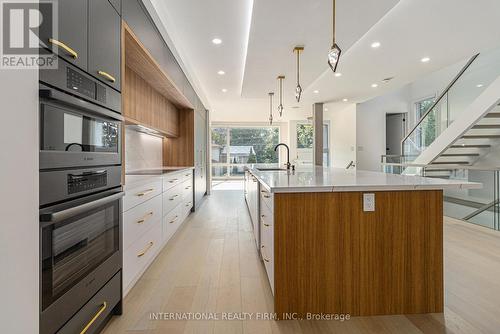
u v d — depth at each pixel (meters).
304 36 3.18
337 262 1.77
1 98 0.92
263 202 2.47
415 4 2.65
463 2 2.61
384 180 1.98
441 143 5.39
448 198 5.05
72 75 1.29
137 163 3.84
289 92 6.04
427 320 1.73
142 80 3.21
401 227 1.79
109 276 1.69
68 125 1.26
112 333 1.63
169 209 3.23
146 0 2.42
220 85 6.16
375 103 9.02
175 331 1.65
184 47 4.07
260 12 2.66
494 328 1.64
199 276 2.40
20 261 0.99
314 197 1.75
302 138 10.52
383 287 1.79
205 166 7.18
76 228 1.33
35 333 1.07
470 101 4.86
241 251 3.02
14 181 0.97
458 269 2.44
